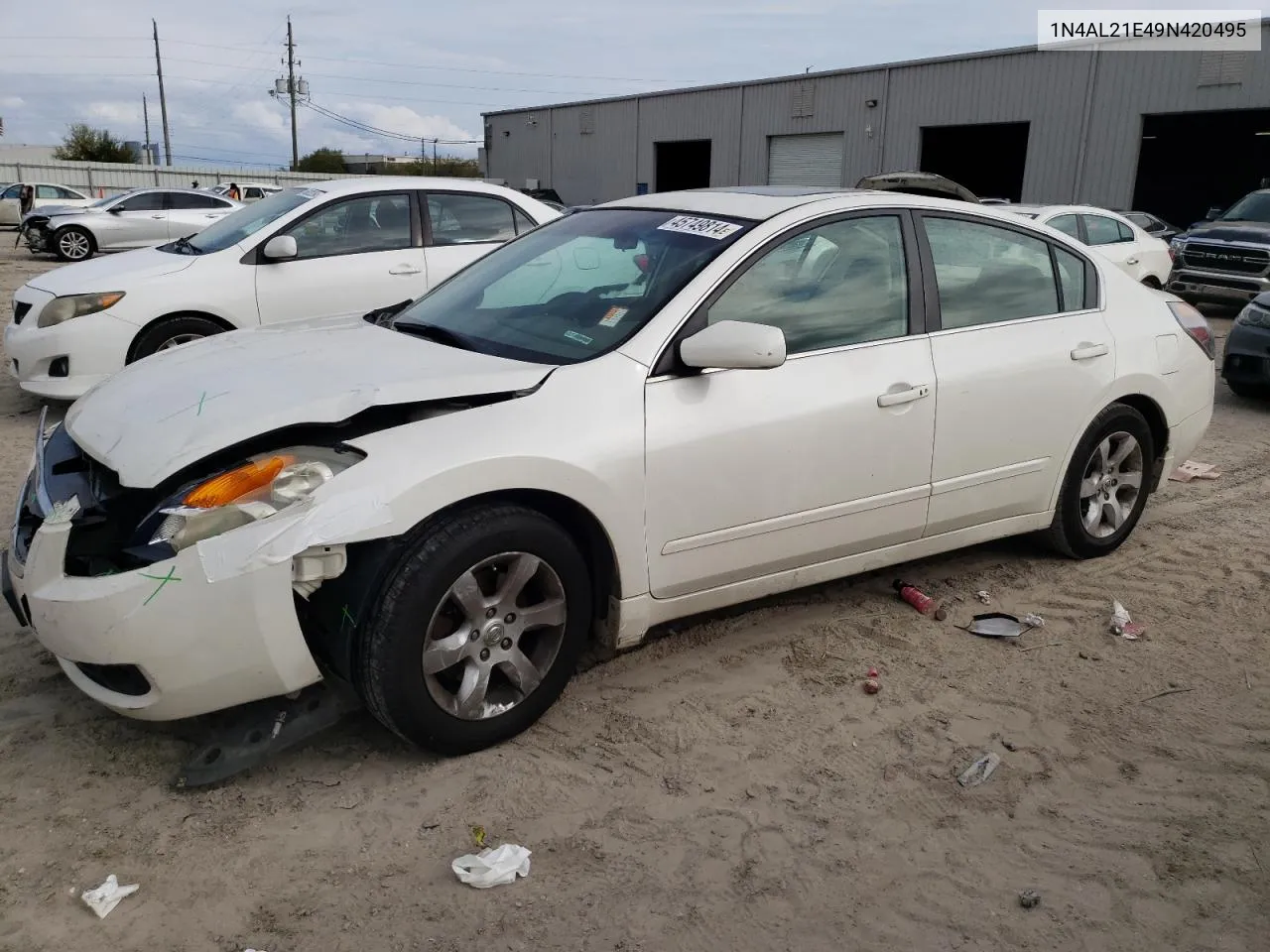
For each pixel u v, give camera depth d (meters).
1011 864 2.71
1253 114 28.89
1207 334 5.06
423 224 7.78
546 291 3.78
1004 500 4.24
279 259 7.13
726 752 3.18
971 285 4.11
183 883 2.55
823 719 3.39
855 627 4.07
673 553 3.35
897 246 3.91
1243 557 4.94
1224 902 2.58
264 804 2.87
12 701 3.34
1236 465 6.75
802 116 33.03
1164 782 3.08
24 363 6.77
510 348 3.48
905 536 3.97
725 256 3.50
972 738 3.31
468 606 2.95
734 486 3.41
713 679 3.63
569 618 3.19
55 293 6.75
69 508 2.80
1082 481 4.56
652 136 38.56
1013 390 4.11
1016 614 4.23
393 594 2.81
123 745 3.11
